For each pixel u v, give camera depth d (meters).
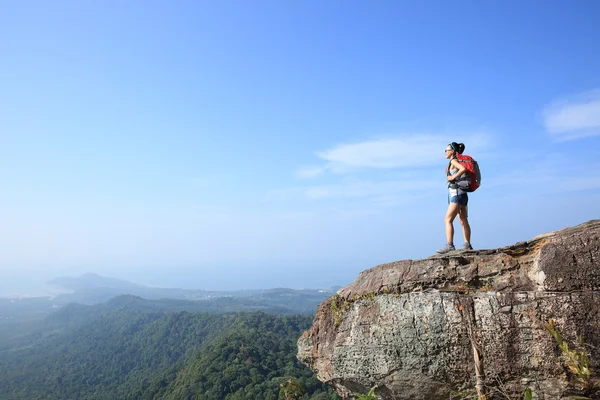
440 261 7.05
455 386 6.41
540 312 5.80
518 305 5.99
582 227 6.22
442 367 6.43
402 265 7.45
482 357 5.91
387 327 7.02
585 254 5.73
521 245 6.57
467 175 7.82
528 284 6.15
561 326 5.61
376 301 7.36
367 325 7.34
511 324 5.97
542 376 5.66
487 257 6.77
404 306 6.95
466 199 7.82
